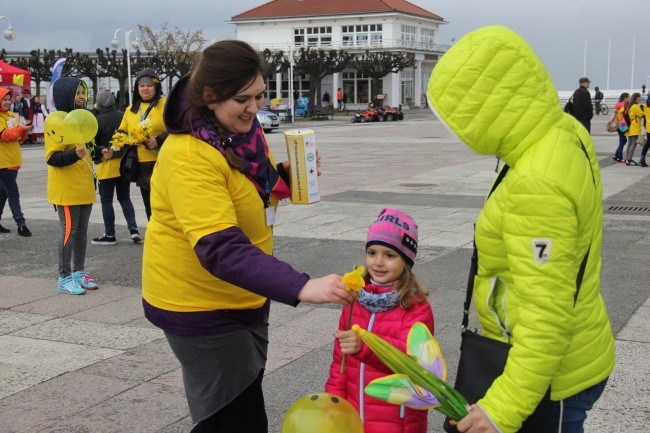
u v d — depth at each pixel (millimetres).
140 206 11719
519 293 2215
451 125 2275
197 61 2596
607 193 12258
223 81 2508
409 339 2490
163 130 8109
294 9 81750
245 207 2672
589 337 2354
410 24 81750
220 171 2570
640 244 8273
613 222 9641
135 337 5605
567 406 2391
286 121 49312
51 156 6566
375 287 3039
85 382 4734
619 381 4488
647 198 11680
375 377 2945
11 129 9273
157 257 2713
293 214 10570
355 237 8938
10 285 7152
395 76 75812
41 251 8664
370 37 78938
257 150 2725
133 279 7336
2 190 9484
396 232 2967
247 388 2836
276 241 8742
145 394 4531
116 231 9727
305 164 3115
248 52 2568
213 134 2582
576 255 2236
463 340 2445
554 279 2170
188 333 2721
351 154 20641
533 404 2225
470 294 2506
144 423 4137
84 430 4059
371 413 2965
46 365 5035
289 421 2482
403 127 37312
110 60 51594
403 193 12617
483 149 2283
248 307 2768
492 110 2221
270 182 2902
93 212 11156
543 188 2158
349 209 10977
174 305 2711
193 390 2854
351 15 78750
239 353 2764
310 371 4816
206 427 2898
